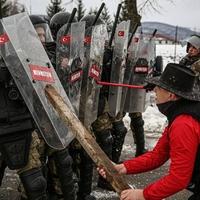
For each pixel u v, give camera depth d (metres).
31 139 3.59
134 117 6.51
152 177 5.96
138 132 6.57
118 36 5.29
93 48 4.60
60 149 3.71
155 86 2.79
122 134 5.79
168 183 2.53
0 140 3.50
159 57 6.62
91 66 4.59
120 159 6.74
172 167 2.54
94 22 4.69
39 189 3.59
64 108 3.23
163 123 9.08
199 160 2.60
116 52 5.27
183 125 2.55
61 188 4.12
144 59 6.14
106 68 5.21
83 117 4.57
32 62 3.51
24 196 3.90
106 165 2.71
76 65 4.28
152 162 2.96
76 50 4.26
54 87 3.58
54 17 4.76
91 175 4.79
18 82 3.44
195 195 2.71
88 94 4.60
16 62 3.44
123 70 5.34
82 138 2.85
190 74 2.66
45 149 3.99
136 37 5.96
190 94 2.64
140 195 2.59
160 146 2.96
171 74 2.69
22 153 3.54
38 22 4.14
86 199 4.80
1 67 3.47
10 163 3.52
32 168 3.62
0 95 3.50
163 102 2.73
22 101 3.51
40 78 3.51
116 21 5.31
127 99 6.16
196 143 2.55
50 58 4.08
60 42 4.09
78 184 4.79
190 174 2.55
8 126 3.49
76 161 4.81
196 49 5.66
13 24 3.45
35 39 3.57
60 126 3.63
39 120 3.53
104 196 5.17
